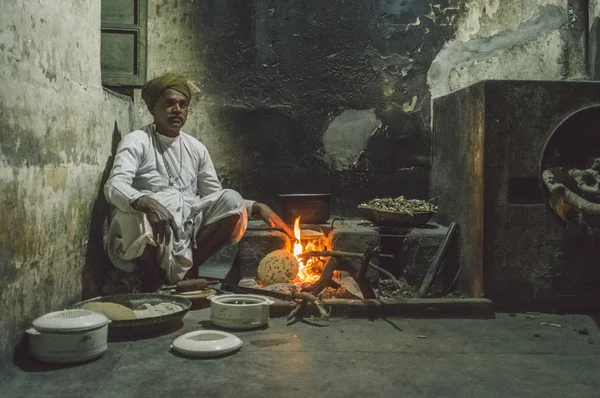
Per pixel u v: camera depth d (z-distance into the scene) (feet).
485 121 14.64
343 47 20.04
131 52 18.01
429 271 15.74
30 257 11.02
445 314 14.11
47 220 11.84
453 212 17.16
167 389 9.39
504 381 9.93
